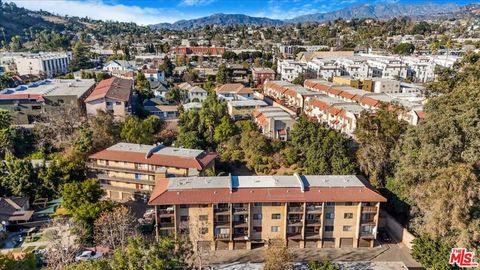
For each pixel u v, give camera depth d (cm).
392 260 4581
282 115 7694
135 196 5962
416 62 13950
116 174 5988
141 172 5800
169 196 4575
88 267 3247
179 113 8919
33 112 7925
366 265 4444
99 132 6944
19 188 5678
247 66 15275
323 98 8894
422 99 8169
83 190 5072
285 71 13838
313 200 4575
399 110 6650
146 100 9856
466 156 4478
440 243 4325
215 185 4809
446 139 4575
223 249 4772
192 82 12569
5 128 6800
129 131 7050
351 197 4628
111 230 4459
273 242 4381
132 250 3136
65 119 7356
